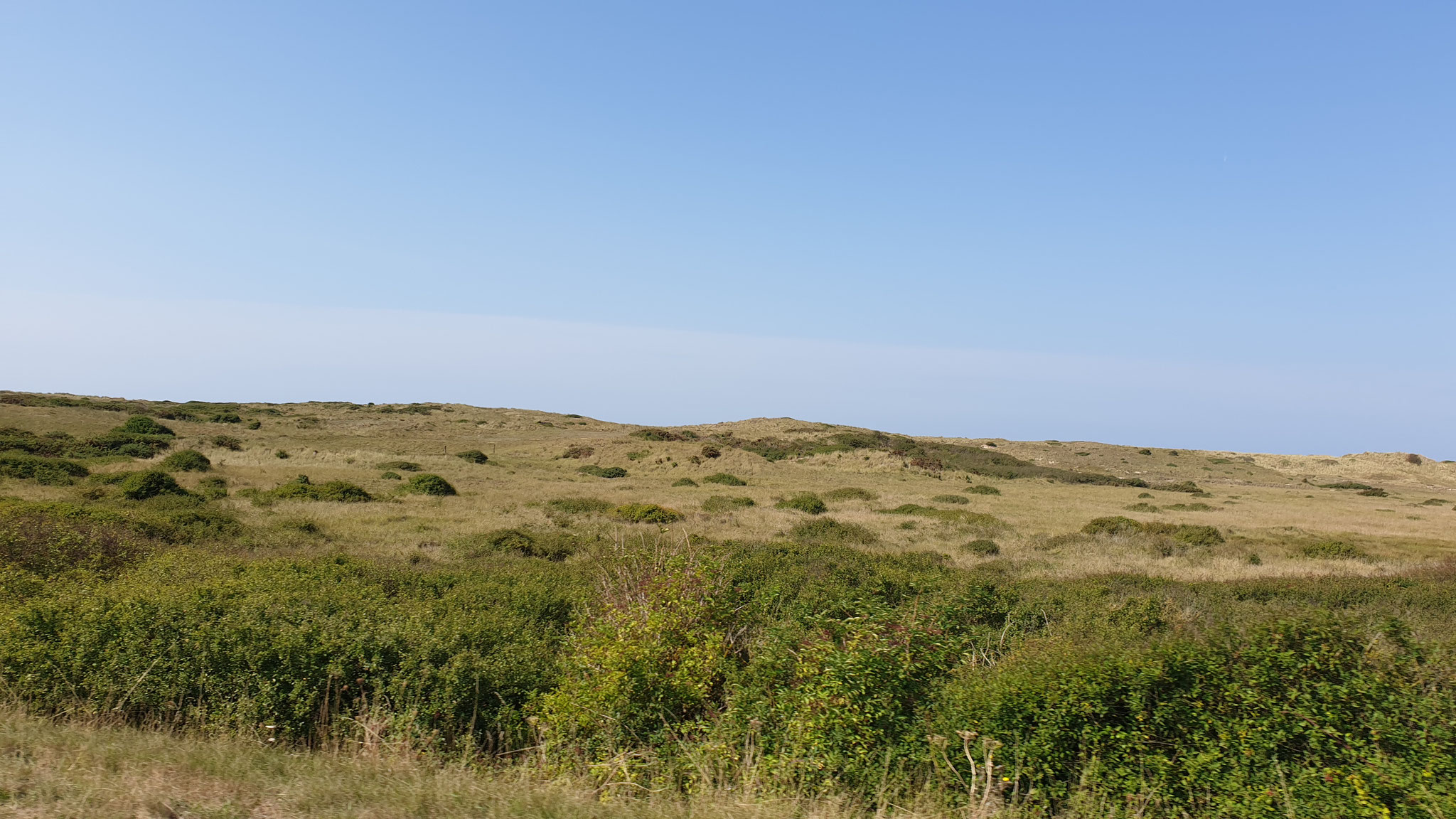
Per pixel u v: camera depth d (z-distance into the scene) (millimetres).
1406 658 6547
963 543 24953
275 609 8391
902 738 6531
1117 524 28688
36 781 4688
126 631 7441
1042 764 6031
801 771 6051
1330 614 6934
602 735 6895
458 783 5328
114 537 14734
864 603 8781
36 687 6875
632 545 16078
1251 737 5953
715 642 8164
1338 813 5422
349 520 23406
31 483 28094
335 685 7273
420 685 7297
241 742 6188
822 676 6887
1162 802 5758
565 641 9516
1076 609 12297
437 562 16953
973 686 6871
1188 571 19969
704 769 6004
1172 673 6324
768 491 42188
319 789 4930
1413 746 5766
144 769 5035
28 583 10523
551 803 5043
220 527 19453
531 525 24750
